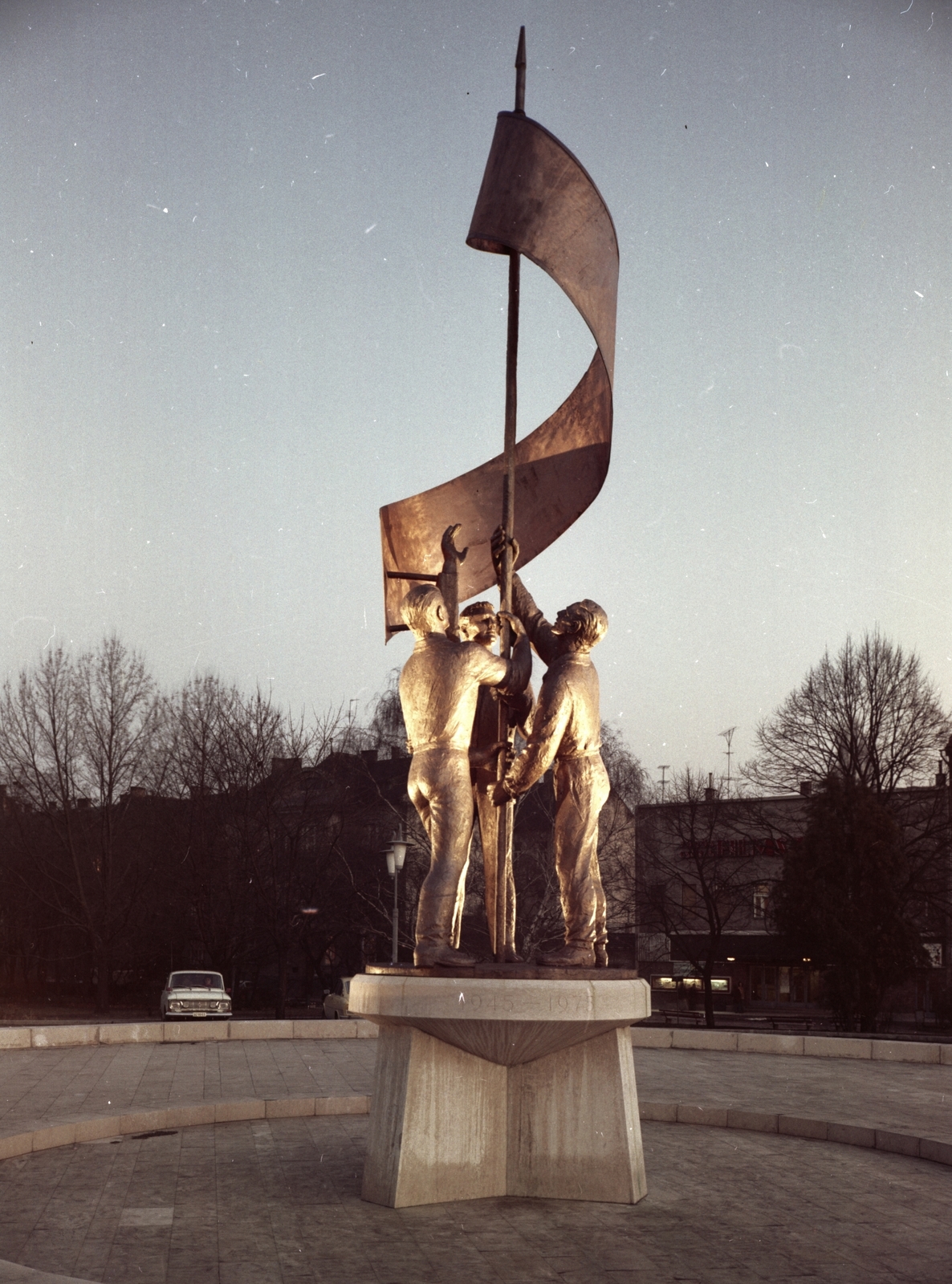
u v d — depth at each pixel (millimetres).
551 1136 7660
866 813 33125
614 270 8742
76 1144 9523
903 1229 7016
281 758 40344
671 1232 6879
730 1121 10711
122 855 43875
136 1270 6078
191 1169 8547
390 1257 6316
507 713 8430
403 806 41781
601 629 8219
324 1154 9109
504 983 7238
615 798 38656
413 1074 7445
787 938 34531
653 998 48406
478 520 9820
